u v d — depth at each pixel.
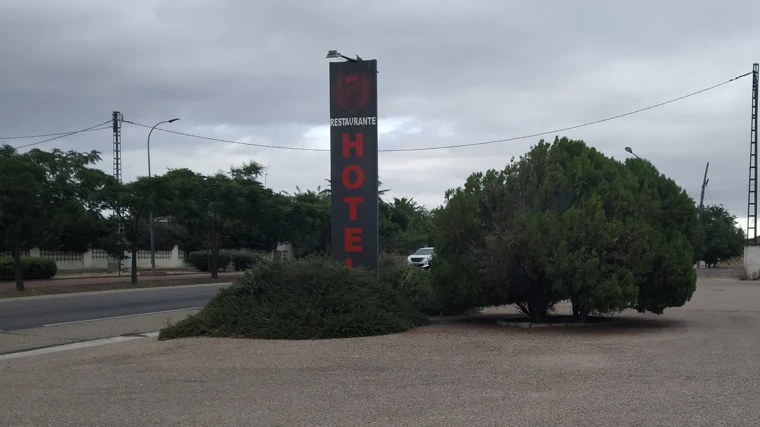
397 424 7.16
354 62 18.09
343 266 15.86
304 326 14.16
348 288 15.20
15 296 27.62
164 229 57.28
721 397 8.20
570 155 16.28
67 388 9.27
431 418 7.38
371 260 17.77
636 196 15.14
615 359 10.91
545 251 14.08
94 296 27.92
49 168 29.00
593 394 8.41
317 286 15.02
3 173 27.47
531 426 7.01
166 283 36.41
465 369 10.21
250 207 41.06
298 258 16.52
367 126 17.94
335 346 12.77
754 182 39.66
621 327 15.16
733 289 29.25
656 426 6.96
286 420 7.40
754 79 39.19
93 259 48.81
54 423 7.38
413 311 16.09
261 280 15.46
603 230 14.05
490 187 15.55
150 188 34.59
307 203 46.72
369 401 8.23
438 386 9.02
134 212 34.75
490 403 8.02
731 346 12.19
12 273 37.38
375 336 14.10
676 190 16.11
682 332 14.18
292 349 12.46
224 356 11.78
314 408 7.91
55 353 13.16
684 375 9.55
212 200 40.19
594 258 13.88
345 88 18.12
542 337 13.62
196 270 53.34
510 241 14.34
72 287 31.47
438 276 15.70
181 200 37.75
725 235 59.16
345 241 17.92
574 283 14.02
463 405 7.94
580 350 11.87
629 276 14.09
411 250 56.06
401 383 9.26
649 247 14.45
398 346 12.60
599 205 14.34
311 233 47.09
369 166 17.88
